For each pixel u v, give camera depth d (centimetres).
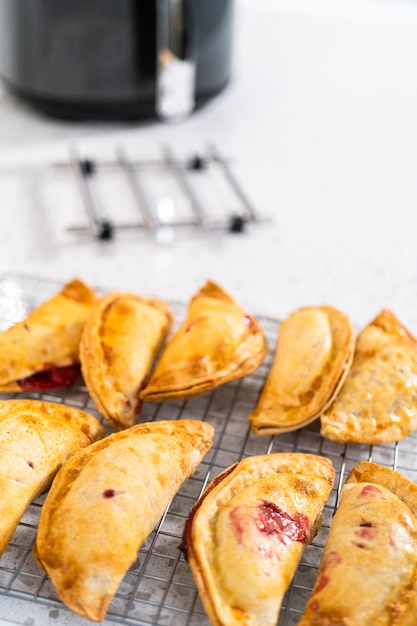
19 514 75
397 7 176
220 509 75
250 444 84
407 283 103
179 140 126
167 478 76
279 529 74
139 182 117
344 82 144
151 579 75
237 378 85
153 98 122
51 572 72
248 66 146
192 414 86
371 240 110
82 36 115
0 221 109
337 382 83
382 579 71
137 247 107
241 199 113
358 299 100
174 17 115
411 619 70
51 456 78
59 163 118
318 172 122
